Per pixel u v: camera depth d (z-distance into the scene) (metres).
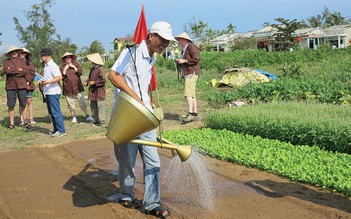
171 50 36.03
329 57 30.83
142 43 5.04
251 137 8.52
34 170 7.60
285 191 5.72
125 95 4.59
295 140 8.12
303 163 6.53
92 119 12.77
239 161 7.20
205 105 14.32
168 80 23.70
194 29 49.00
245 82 19.12
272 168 6.56
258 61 30.64
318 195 5.53
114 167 7.59
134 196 5.48
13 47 11.91
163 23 5.01
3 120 14.21
